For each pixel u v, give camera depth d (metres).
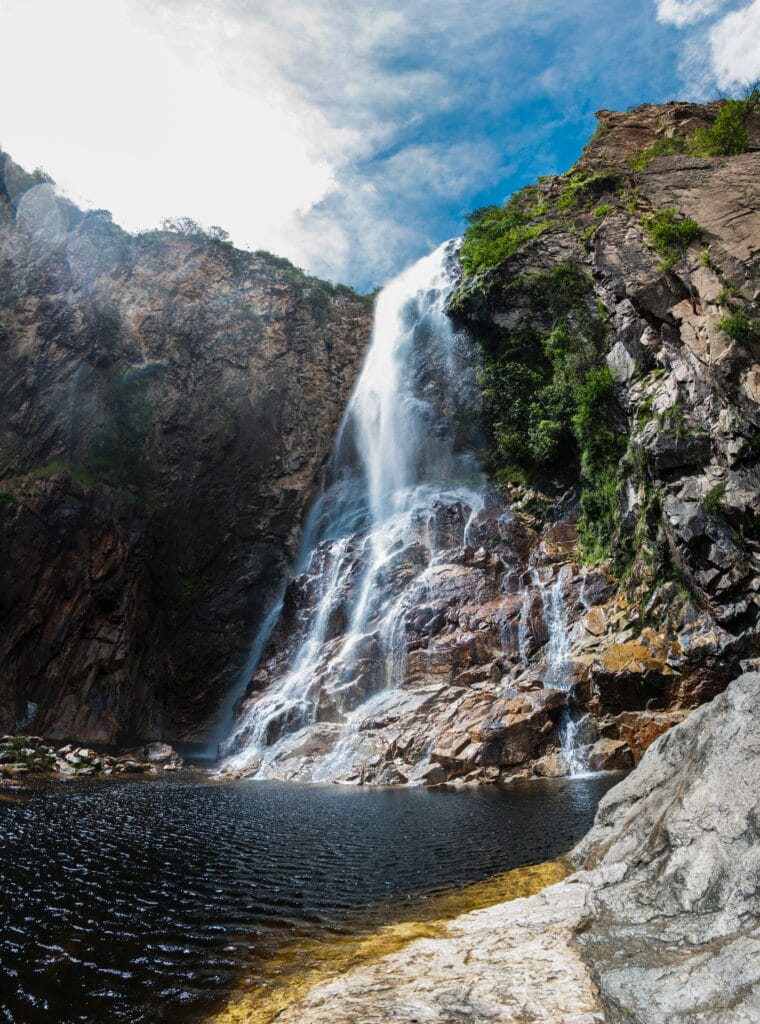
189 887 8.58
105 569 37.22
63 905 7.82
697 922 4.77
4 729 31.55
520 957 4.95
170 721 38.69
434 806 14.60
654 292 25.30
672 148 37.44
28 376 40.66
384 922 7.07
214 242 54.19
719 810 5.63
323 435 49.94
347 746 22.14
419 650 25.56
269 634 39.38
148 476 42.59
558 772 18.50
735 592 19.59
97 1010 5.28
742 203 25.56
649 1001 3.91
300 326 53.09
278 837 11.66
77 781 19.86
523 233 35.41
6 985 5.73
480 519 31.31
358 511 42.50
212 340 48.97
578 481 30.97
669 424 22.77
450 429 41.12
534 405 33.69
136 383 44.66
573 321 31.89
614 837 7.27
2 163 45.78
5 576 33.69
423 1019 4.13
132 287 48.41
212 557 42.91
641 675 19.73
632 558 24.70
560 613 24.75
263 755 24.09
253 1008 5.06
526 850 10.06
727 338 21.69
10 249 43.78
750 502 19.78
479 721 20.36
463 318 37.06
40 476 37.16
